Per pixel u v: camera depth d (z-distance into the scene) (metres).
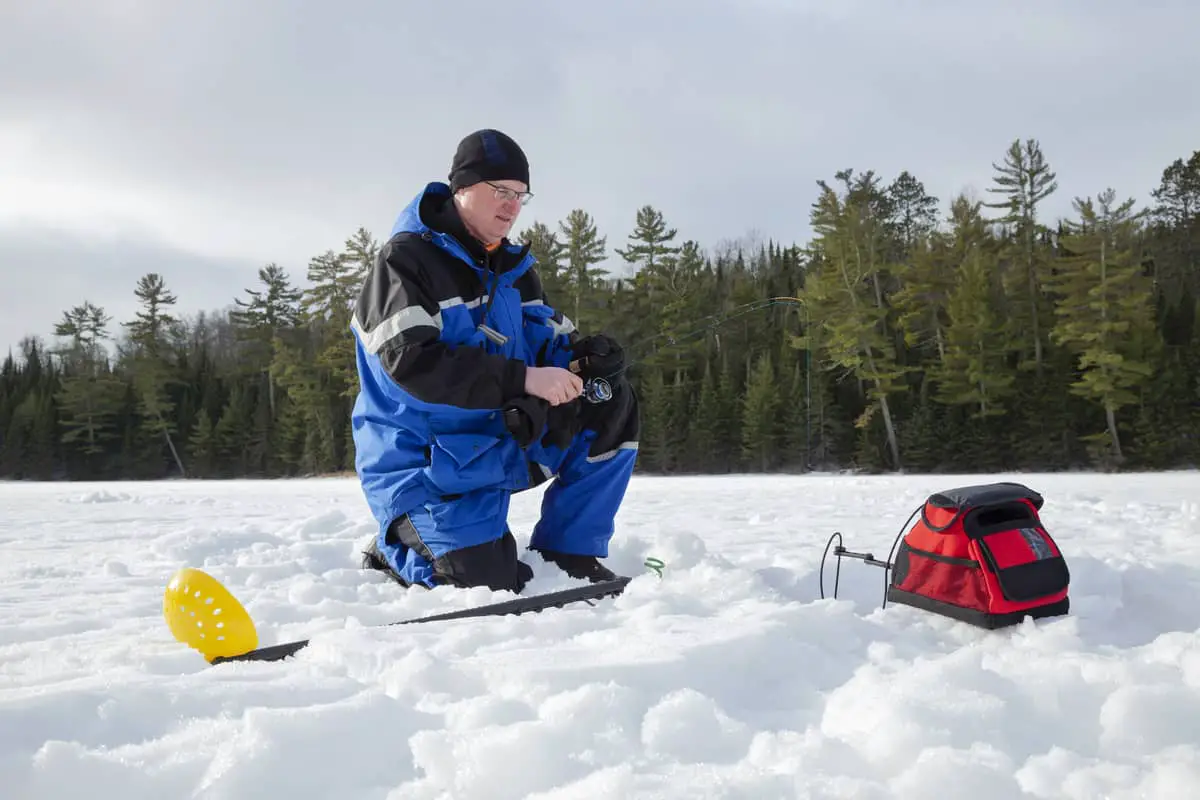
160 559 4.44
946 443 34.28
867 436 35.81
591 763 1.45
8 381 64.81
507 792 1.36
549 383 3.13
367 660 2.01
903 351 40.09
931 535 2.64
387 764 1.48
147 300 63.50
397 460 3.26
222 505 9.98
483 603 2.80
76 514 8.42
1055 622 2.45
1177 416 32.00
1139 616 2.71
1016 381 34.53
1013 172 42.25
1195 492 9.92
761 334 45.56
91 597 3.23
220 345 76.12
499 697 1.70
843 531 5.46
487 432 3.26
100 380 55.81
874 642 2.29
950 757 1.34
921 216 63.56
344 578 3.42
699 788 1.30
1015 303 37.56
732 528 5.77
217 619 2.16
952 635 2.49
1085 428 33.53
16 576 3.81
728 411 39.75
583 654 2.02
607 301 46.50
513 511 7.46
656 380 40.62
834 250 36.84
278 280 62.59
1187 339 37.91
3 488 23.17
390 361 3.03
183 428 54.66
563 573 3.43
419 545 3.22
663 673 1.88
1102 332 32.31
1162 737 1.55
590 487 3.47
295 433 50.59
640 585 3.03
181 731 1.57
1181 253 51.09
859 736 1.56
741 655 2.03
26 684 1.86
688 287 45.53
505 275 3.36
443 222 3.21
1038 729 1.63
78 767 1.33
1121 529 4.96
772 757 1.47
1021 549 2.52
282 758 1.41
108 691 1.67
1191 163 56.22
